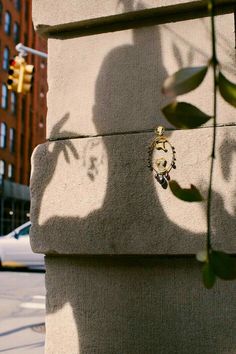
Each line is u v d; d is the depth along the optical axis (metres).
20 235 13.67
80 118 3.18
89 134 3.14
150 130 2.96
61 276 3.11
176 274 2.81
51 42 3.36
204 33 2.90
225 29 2.84
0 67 39.84
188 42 2.93
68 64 3.28
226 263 0.85
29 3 47.38
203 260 0.87
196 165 2.77
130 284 2.92
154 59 3.02
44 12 3.29
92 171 3.05
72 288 3.07
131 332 2.88
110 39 3.18
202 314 2.72
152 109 2.97
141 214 2.87
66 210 3.08
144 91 3.02
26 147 45.75
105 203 2.97
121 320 2.91
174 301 2.80
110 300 2.95
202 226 2.70
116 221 2.93
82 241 3.00
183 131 2.83
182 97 2.87
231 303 2.67
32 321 6.49
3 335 5.55
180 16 2.98
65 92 3.25
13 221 41.75
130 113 3.03
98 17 3.12
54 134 3.24
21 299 8.41
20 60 11.13
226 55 2.81
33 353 4.59
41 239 3.13
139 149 2.93
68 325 3.05
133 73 3.07
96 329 2.97
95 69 3.19
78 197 3.06
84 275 3.04
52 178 3.15
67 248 3.04
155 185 2.85
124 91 3.08
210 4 0.88
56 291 3.12
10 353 4.61
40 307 7.63
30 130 47.81
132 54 3.09
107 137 3.04
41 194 3.17
